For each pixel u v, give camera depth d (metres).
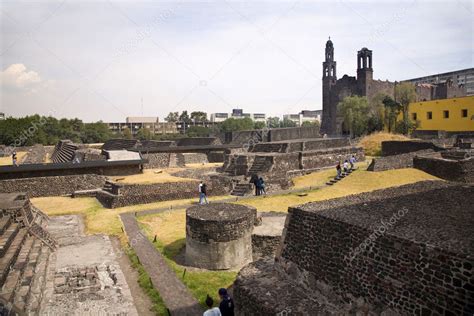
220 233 12.91
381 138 46.53
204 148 45.56
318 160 34.69
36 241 13.77
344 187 25.89
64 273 11.80
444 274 6.25
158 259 13.80
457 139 40.66
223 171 34.75
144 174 29.31
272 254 14.08
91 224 18.48
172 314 9.90
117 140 53.44
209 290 11.33
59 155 42.94
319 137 53.88
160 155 39.31
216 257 12.94
